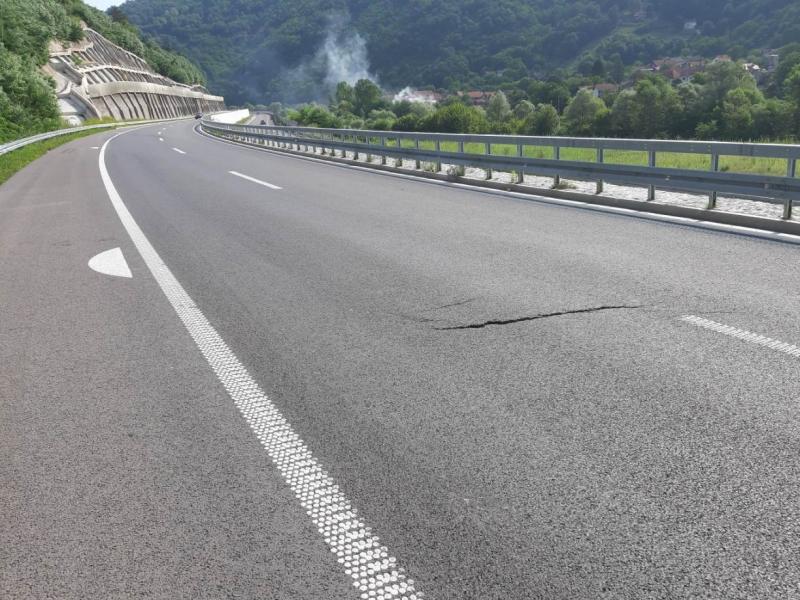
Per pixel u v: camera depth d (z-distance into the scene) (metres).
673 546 2.32
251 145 31.86
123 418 3.60
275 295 5.92
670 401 3.43
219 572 2.33
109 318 5.47
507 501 2.64
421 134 16.16
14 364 4.52
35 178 18.69
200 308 5.62
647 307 5.00
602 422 3.25
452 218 9.53
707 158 16.41
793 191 7.61
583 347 4.26
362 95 184.38
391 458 3.04
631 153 21.36
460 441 3.15
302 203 11.73
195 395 3.86
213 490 2.85
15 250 8.62
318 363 4.26
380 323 4.99
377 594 2.17
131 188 15.04
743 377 3.66
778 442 2.97
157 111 106.25
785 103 82.19
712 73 96.94
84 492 2.89
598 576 2.19
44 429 3.51
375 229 8.92
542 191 11.62
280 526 2.57
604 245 7.30
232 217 10.42
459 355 4.26
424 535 2.46
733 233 7.61
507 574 2.23
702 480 2.71
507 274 6.22
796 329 4.36
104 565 2.40
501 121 141.38
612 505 2.58
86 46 101.81
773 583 2.12
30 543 2.55
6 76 52.25
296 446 3.20
